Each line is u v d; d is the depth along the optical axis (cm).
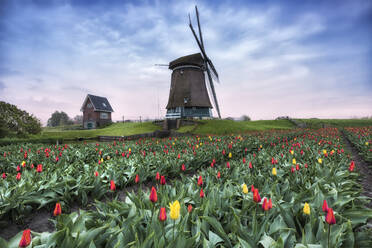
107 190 523
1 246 204
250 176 445
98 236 218
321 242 208
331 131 2367
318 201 296
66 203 463
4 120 1697
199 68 3759
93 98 5350
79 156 973
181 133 2955
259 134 2202
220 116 3959
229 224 251
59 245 202
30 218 429
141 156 841
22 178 507
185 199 312
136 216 246
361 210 264
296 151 820
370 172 834
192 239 193
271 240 199
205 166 919
